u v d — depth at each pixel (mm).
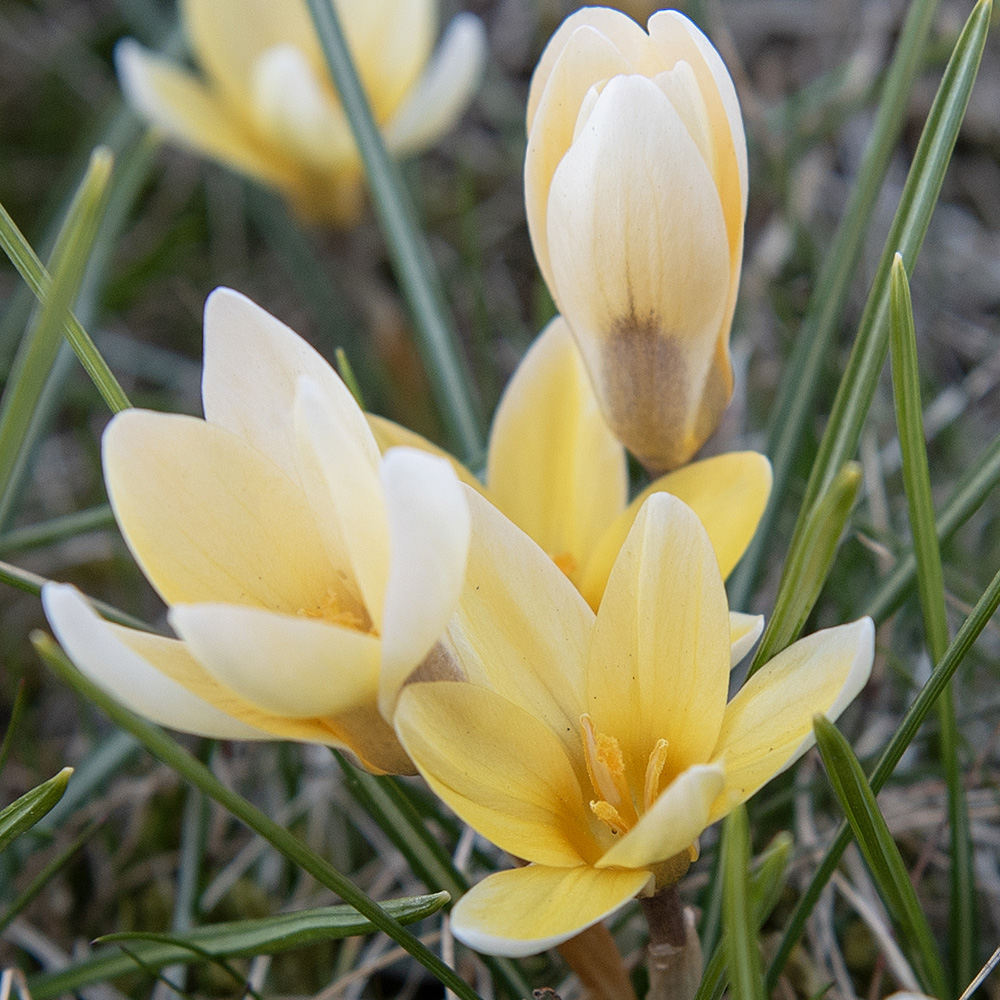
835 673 260
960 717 345
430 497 246
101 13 701
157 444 262
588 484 298
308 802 354
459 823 336
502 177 646
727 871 250
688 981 274
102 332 580
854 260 331
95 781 342
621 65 277
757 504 283
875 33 561
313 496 264
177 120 455
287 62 432
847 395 296
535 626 270
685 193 273
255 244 639
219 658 248
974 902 302
